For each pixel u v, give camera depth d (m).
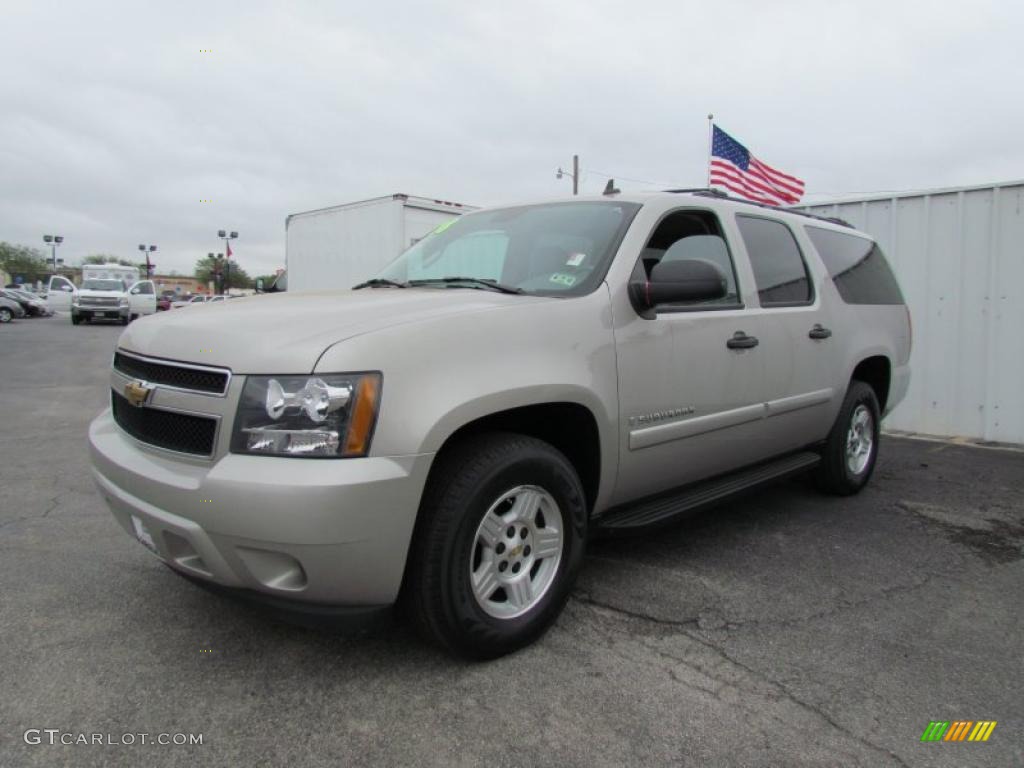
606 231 3.28
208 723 2.24
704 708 2.38
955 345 7.28
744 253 3.85
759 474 4.04
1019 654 2.80
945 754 2.18
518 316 2.68
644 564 3.63
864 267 5.05
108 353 16.02
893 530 4.27
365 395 2.21
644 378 3.09
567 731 2.24
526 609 2.70
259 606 2.32
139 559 3.54
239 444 2.22
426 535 2.39
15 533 3.92
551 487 2.72
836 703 2.44
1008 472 5.81
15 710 2.28
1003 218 6.90
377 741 2.17
